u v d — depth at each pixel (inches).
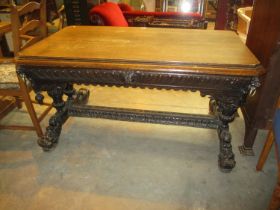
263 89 54.9
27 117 81.2
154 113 67.9
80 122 78.7
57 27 119.5
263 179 56.9
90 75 50.6
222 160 57.8
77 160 63.3
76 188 55.3
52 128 66.9
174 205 51.2
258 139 70.1
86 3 115.7
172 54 49.9
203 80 47.2
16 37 55.6
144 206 51.2
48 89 58.3
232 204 51.1
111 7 92.7
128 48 53.6
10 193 54.2
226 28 139.6
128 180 57.2
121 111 69.2
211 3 178.4
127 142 69.8
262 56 57.6
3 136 72.1
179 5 159.8
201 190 54.4
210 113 76.9
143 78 49.0
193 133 73.4
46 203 51.9
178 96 93.4
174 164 61.8
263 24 58.4
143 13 106.7
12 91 62.2
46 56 49.6
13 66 68.6
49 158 63.9
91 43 57.2
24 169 60.5
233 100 51.3
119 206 51.3
